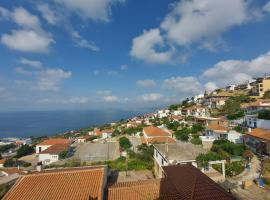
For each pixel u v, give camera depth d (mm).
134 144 77438
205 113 111000
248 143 52844
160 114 158375
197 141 59938
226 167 34625
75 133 169375
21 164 64250
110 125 177750
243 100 110875
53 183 21641
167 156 34219
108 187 23516
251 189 28406
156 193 21766
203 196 17266
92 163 52188
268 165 37125
